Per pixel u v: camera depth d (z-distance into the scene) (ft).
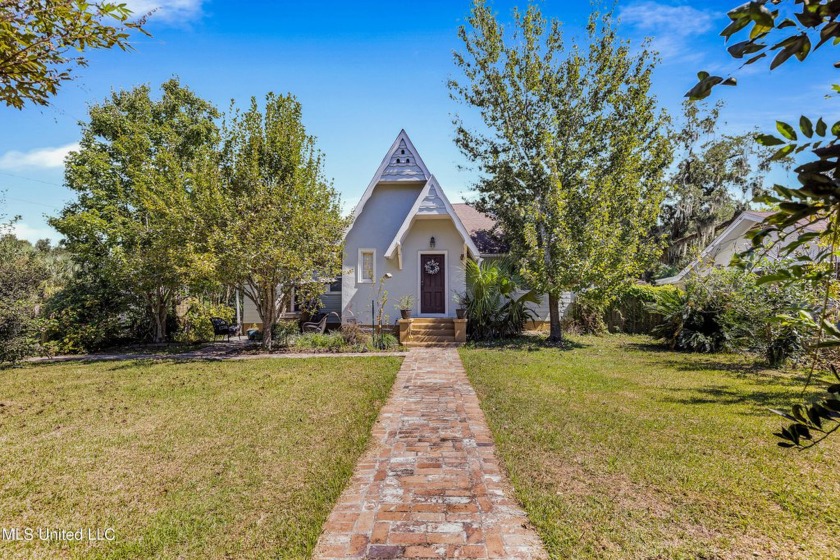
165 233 43.91
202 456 17.12
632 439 18.04
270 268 43.29
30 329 42.55
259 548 11.30
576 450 16.99
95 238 54.70
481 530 11.88
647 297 58.75
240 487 14.52
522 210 46.65
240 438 18.98
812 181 3.85
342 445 17.88
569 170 49.80
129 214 56.75
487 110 52.75
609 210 45.21
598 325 57.98
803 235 4.81
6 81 10.13
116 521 12.71
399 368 34.78
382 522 12.34
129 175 54.34
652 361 36.81
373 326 50.80
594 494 13.62
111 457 17.22
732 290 40.19
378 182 56.59
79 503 13.76
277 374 32.78
